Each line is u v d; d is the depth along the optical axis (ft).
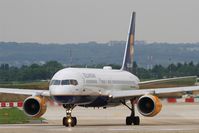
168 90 538.88
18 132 440.45
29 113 535.60
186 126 516.32
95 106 566.36
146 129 472.03
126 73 629.51
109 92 563.89
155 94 549.95
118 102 574.97
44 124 567.18
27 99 532.73
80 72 543.39
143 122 604.08
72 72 535.19
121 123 588.09
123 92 552.82
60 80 526.57
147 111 537.24
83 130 458.09
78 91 530.68
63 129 471.21
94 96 553.23
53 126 524.11
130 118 567.59
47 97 573.33
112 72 602.03
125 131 445.37
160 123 585.63
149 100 536.42
